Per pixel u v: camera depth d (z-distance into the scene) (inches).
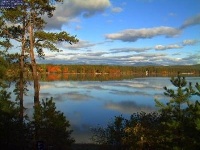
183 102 351.9
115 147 473.1
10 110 453.4
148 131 409.1
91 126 891.4
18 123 457.1
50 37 741.3
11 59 782.5
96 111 1201.4
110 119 1017.5
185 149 294.2
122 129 473.1
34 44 774.5
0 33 764.6
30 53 764.6
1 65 725.9
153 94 1966.0
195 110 302.5
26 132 464.8
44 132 471.2
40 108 482.3
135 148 412.5
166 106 356.8
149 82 3814.0
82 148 626.2
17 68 781.3
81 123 944.9
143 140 395.9
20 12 729.0
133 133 422.3
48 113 479.5
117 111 1197.7
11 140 446.3
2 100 462.6
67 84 3139.8
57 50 773.3
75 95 1881.2
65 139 486.3
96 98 1706.4
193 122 294.5
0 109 443.2
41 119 474.6
